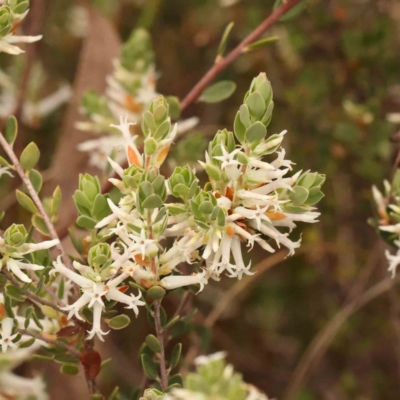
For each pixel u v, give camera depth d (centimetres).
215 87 39
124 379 50
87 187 33
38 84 49
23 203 34
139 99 41
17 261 32
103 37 46
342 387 51
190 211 32
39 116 49
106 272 32
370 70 46
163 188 32
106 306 33
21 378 40
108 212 33
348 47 46
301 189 32
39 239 40
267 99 32
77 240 34
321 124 48
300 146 48
